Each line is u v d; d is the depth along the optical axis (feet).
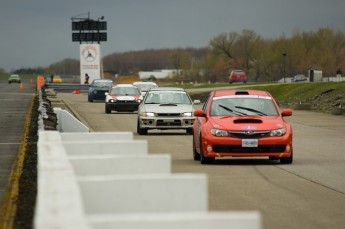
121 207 50.60
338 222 86.12
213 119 156.25
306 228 82.38
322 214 91.71
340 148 190.29
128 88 380.17
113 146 75.41
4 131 225.35
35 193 99.25
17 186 107.45
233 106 161.07
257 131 151.23
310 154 174.19
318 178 128.57
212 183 122.01
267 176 131.44
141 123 241.35
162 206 51.29
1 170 130.62
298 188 115.75
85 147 75.66
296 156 169.27
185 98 251.39
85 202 50.01
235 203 100.58
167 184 51.16
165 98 249.96
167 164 61.46
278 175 132.98
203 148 152.35
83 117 339.98
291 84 515.91
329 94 433.89
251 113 159.74
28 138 198.18
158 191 51.08
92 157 61.05
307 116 340.39
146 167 61.21
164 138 226.58
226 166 148.36
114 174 61.05
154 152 180.96
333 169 142.41
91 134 94.84
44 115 181.88
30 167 132.16
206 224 39.14
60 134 94.79
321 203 100.73
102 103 486.79
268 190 113.60
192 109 243.60
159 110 241.35
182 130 263.70
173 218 38.68
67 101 517.55
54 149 70.59
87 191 50.03
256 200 103.35
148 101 249.14
